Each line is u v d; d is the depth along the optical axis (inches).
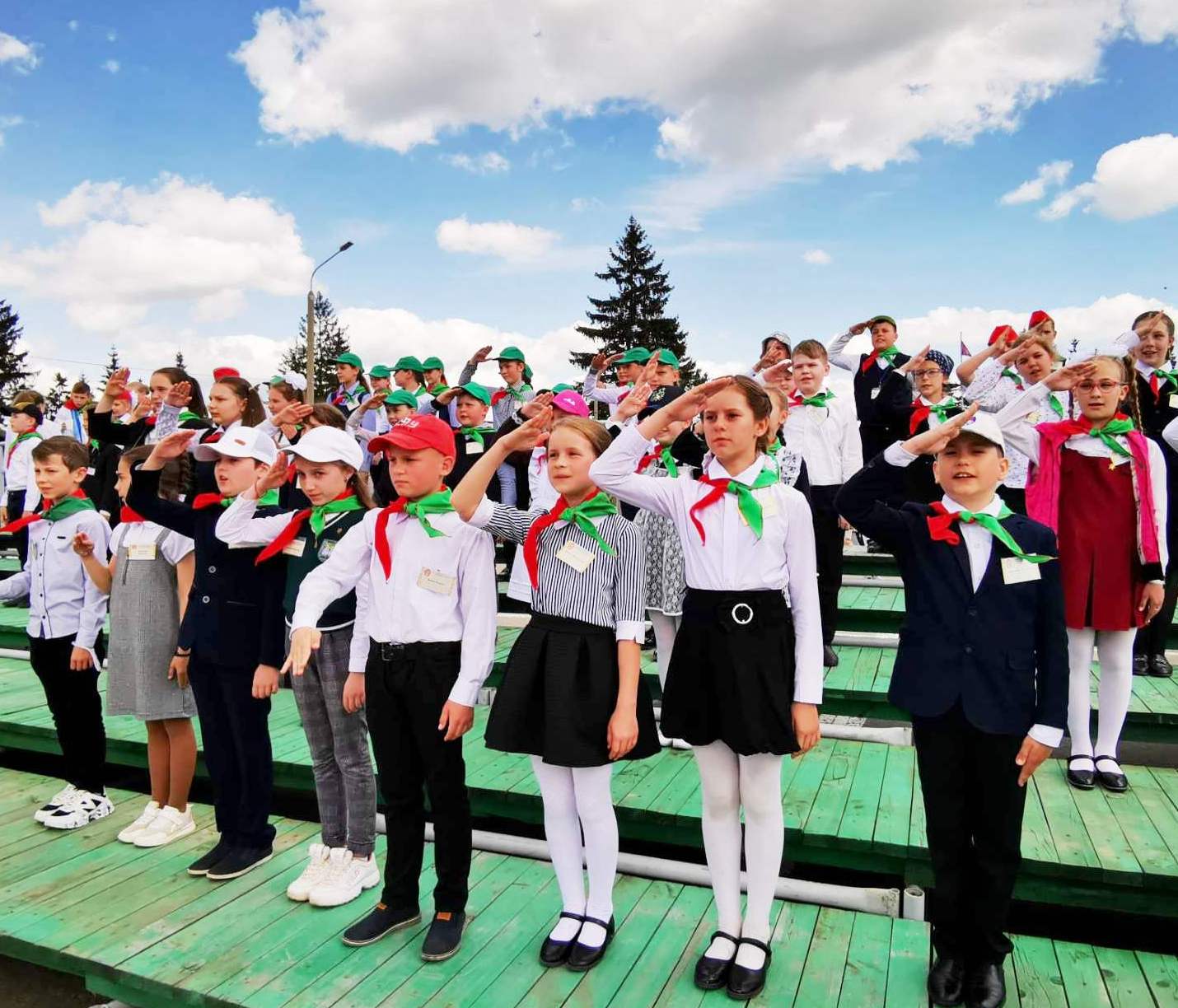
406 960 101.5
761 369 183.6
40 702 194.9
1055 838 116.1
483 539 105.5
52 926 110.3
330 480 117.0
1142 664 170.9
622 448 95.4
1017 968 97.8
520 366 293.9
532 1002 93.1
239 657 122.5
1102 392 130.3
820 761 147.1
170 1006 99.5
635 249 1713.8
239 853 125.8
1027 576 88.6
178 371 182.9
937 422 203.0
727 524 92.9
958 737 90.0
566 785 102.6
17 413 283.3
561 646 98.3
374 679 104.4
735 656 90.4
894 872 118.1
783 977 96.3
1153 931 132.6
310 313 788.0
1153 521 127.3
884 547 99.7
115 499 245.8
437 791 103.2
